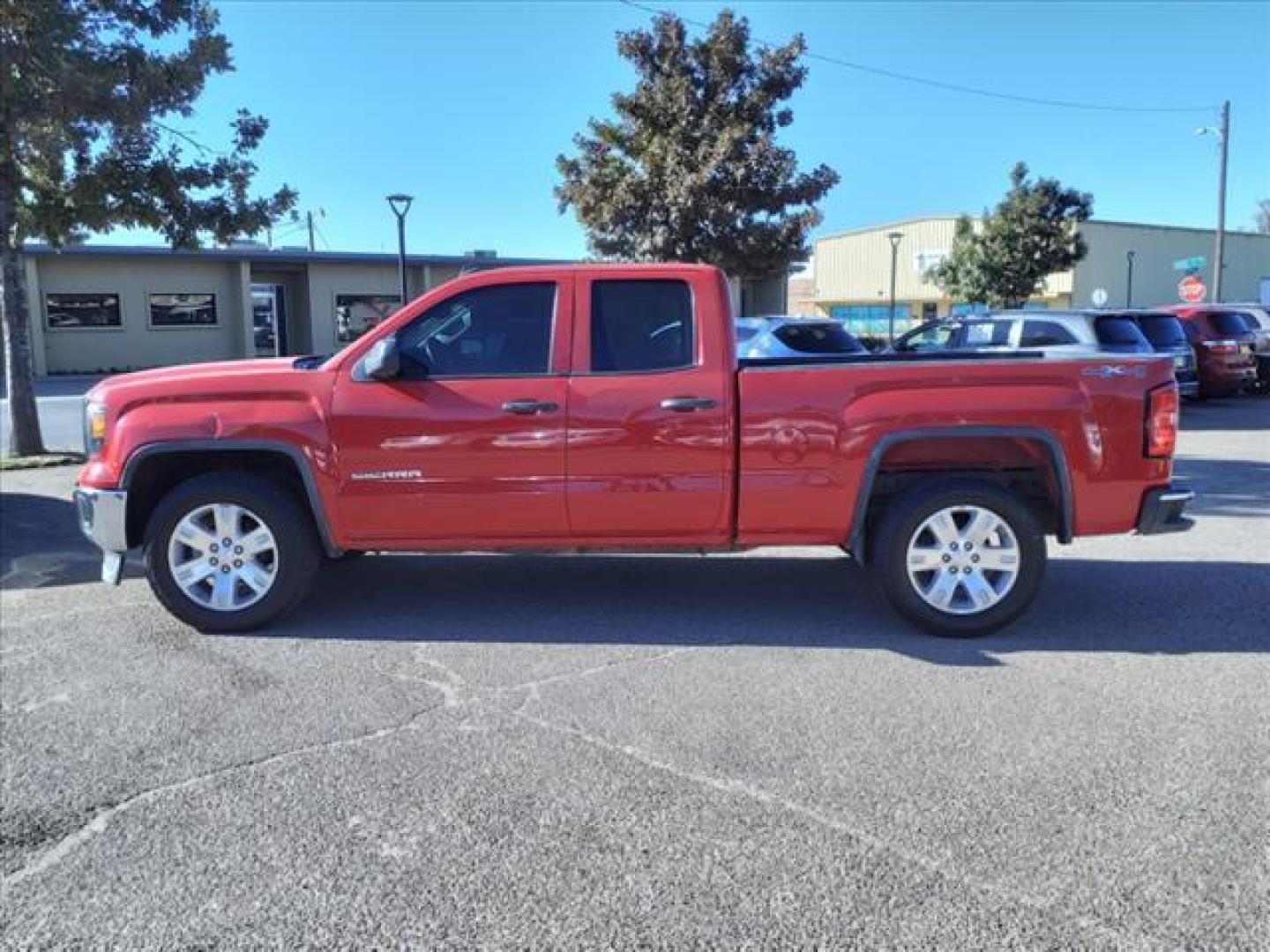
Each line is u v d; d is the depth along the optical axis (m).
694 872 3.27
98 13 11.68
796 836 3.49
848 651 5.46
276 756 4.15
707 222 16.52
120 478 5.65
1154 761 4.08
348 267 33.97
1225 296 58.56
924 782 3.89
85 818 3.65
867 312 61.12
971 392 5.51
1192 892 3.15
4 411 20.45
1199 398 21.11
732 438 5.58
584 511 5.64
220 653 5.47
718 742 4.27
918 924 3.00
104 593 6.77
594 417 5.56
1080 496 5.58
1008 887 3.19
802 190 16.59
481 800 3.77
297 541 5.75
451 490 5.62
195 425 5.61
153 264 31.05
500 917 3.04
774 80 16.77
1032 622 6.00
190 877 3.27
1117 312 15.05
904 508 5.61
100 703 4.74
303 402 5.62
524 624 5.97
